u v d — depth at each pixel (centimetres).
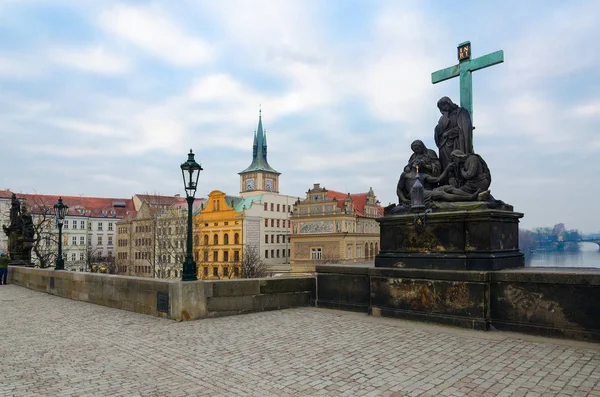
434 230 1071
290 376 666
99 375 690
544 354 752
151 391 614
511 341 848
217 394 599
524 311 912
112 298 1443
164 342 904
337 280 1280
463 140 1149
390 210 1191
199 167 1298
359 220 8238
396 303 1096
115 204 12106
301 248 8125
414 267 1090
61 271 1850
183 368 718
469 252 1011
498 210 1010
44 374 700
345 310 1251
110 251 11506
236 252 8450
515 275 921
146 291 1276
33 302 1669
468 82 1203
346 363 723
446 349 796
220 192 8725
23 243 2966
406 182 1210
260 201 8775
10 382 661
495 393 579
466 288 971
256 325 1062
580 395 564
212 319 1159
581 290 846
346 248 7700
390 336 908
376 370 684
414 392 590
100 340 942
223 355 790
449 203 1066
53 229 9356
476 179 1093
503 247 1035
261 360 753
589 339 833
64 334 1020
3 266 2467
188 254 1230
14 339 973
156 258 8362
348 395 585
